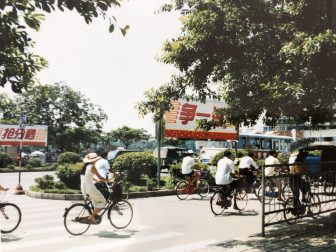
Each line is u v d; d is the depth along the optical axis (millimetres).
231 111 8641
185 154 27344
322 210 9461
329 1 7215
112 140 64750
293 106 7461
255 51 7848
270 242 7113
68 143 49000
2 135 38312
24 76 3254
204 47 7754
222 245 6867
